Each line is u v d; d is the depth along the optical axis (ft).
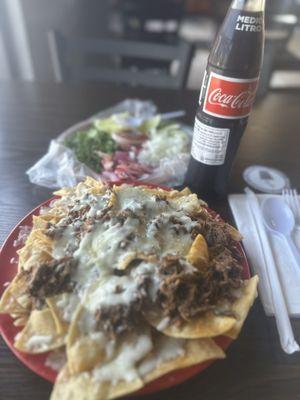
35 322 0.67
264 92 1.86
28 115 1.49
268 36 2.56
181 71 1.86
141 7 4.10
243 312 0.70
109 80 1.98
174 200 0.93
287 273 0.88
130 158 1.29
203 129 0.99
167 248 0.77
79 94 1.69
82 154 1.22
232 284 0.74
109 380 0.59
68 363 0.60
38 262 0.74
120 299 0.66
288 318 0.76
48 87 1.71
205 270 0.74
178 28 4.39
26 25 2.88
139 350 0.63
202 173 1.06
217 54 0.90
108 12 3.97
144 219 0.82
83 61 2.20
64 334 0.65
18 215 1.01
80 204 0.88
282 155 1.37
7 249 0.83
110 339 0.63
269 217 1.04
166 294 0.67
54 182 1.13
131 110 1.59
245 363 0.69
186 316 0.66
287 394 0.65
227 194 1.14
